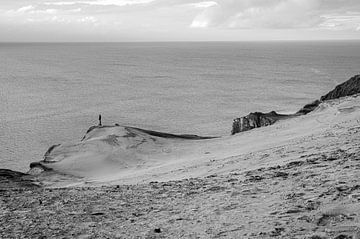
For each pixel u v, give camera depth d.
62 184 29.55
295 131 35.59
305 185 11.65
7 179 29.64
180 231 9.28
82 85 149.88
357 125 27.12
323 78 176.50
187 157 35.25
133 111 100.38
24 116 91.06
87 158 37.66
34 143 68.31
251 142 35.75
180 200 12.66
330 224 8.14
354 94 51.09
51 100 114.56
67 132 77.19
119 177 29.08
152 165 34.50
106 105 108.25
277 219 8.95
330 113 39.28
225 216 9.93
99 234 9.70
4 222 11.51
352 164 13.58
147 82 162.50
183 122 87.81
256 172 15.96
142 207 12.28
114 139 42.88
